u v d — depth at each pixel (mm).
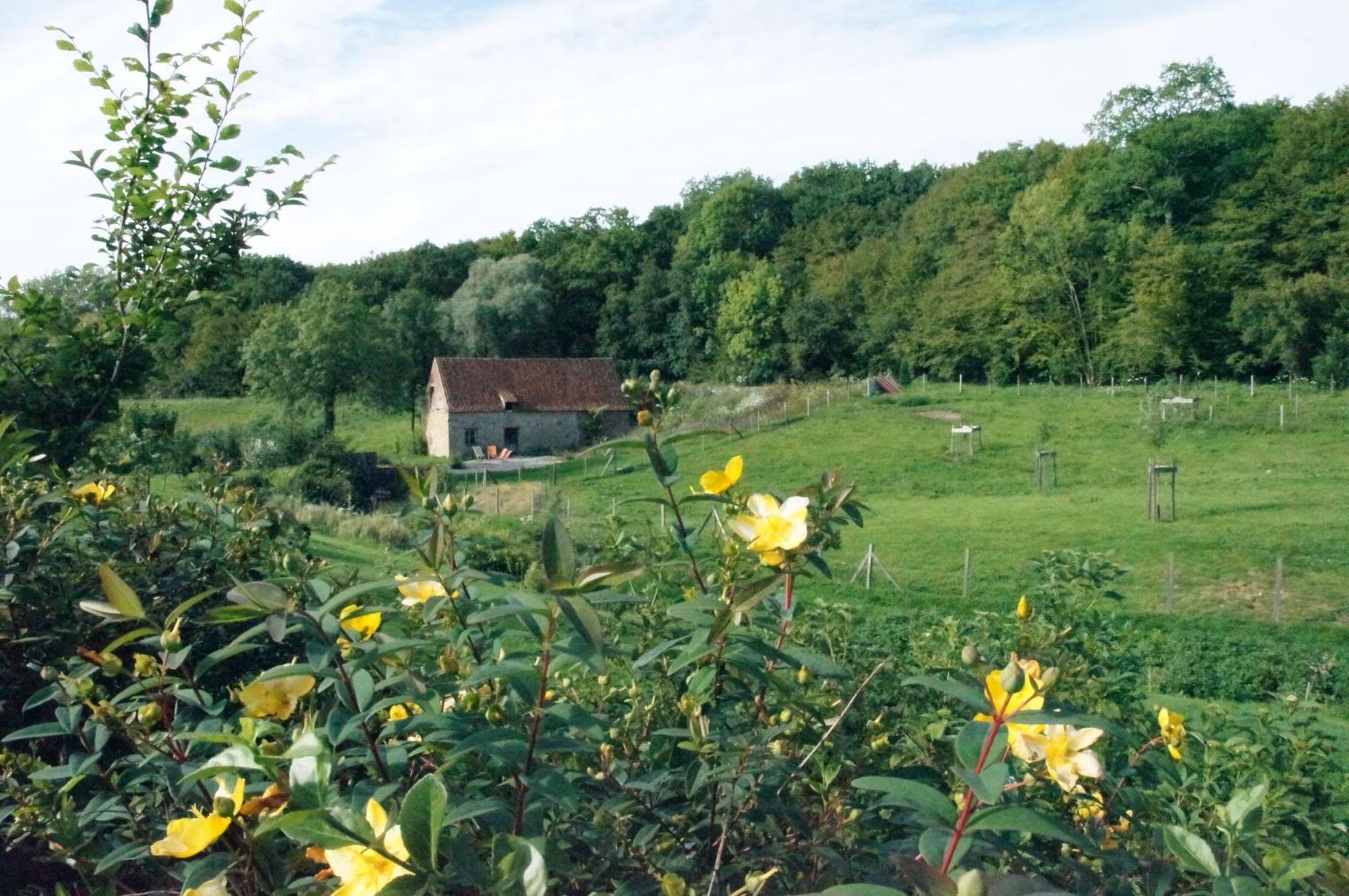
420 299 68438
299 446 34844
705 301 70312
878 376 59406
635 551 3201
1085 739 1844
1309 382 46406
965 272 59062
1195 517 26234
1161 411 39406
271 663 3359
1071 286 54125
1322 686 13508
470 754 1951
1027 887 1376
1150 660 9406
